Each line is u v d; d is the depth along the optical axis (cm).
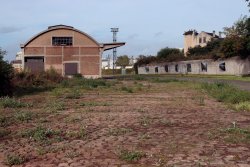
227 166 652
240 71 5184
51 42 5622
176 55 7825
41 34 5600
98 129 1025
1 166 685
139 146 808
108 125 1088
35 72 3341
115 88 2906
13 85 2495
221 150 764
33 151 786
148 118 1217
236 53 5234
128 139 884
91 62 5672
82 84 3212
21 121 1168
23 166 683
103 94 2348
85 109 1491
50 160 716
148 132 970
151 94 2341
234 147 791
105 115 1306
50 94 2295
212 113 1357
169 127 1048
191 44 11338
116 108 1534
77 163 690
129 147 798
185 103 1742
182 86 3116
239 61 5212
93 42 5662
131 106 1616
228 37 5478
